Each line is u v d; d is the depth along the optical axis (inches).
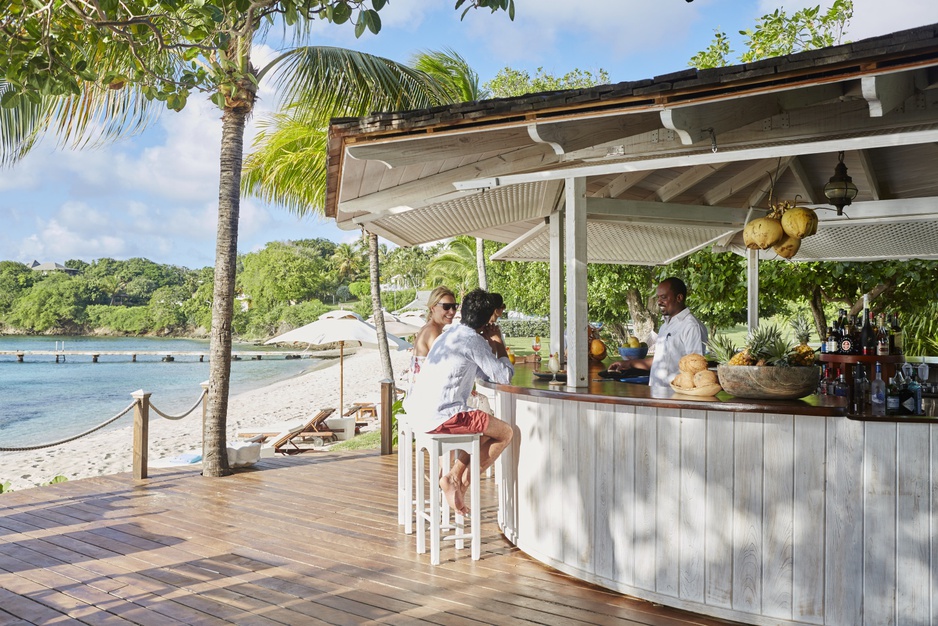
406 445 201.2
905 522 130.9
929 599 129.7
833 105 146.4
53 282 4466.0
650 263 302.8
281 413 781.3
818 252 271.3
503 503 200.1
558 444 169.8
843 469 134.3
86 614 146.2
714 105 138.6
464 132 152.9
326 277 4143.7
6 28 158.7
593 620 141.0
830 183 190.5
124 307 4303.6
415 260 3745.1
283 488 259.4
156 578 166.7
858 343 180.5
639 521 153.2
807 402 139.2
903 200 215.9
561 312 233.3
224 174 291.3
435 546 174.2
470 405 232.5
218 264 287.1
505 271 622.5
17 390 1322.6
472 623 139.3
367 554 182.9
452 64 487.5
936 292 337.1
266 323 3767.2
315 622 140.4
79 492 254.5
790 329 171.5
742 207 240.5
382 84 326.6
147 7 178.9
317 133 445.7
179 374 1702.8
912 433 130.4
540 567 172.7
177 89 193.2
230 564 175.9
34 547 191.2
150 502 239.3
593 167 156.9
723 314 424.2
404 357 1701.5
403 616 143.0
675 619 142.1
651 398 148.8
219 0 156.7
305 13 154.0
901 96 130.9
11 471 500.1
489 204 218.4
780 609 138.5
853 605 133.6
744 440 141.4
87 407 1074.7
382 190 193.8
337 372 1403.8
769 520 139.4
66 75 166.1
